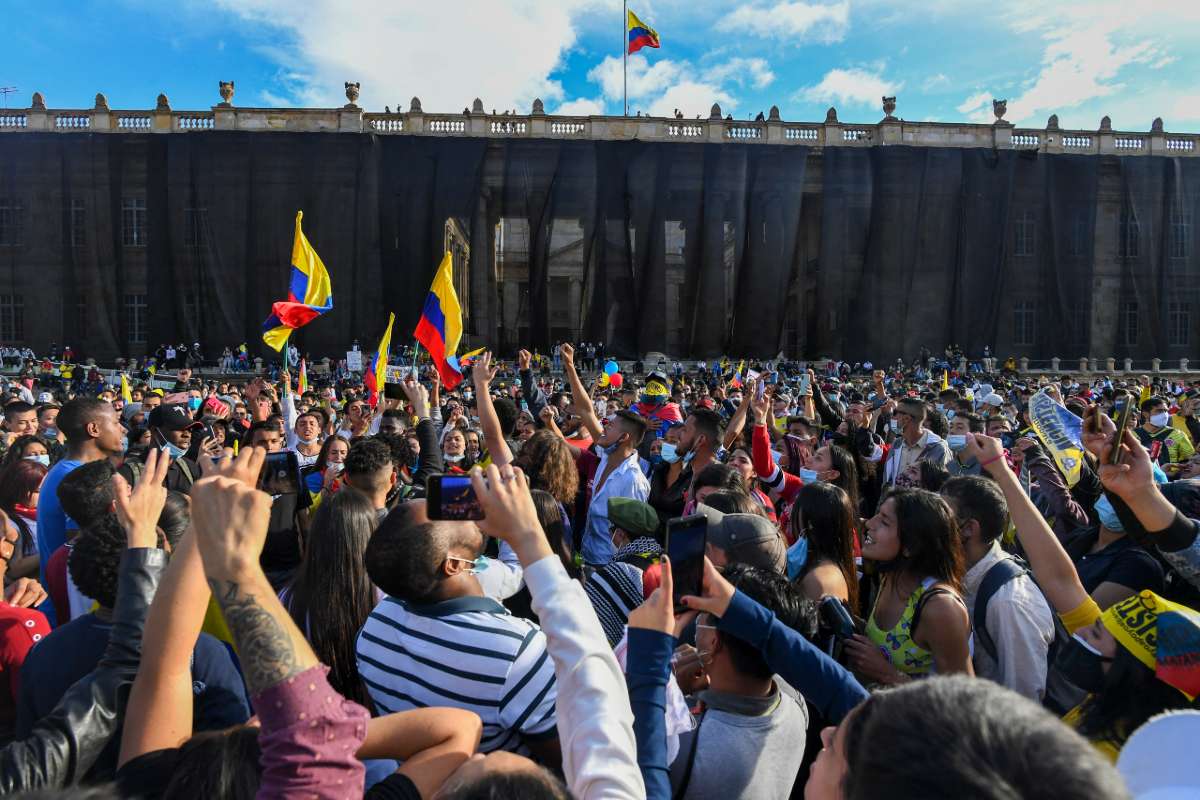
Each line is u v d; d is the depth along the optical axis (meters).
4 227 37.28
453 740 1.83
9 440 7.39
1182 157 39.44
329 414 10.23
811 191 40.09
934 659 2.94
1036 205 38.97
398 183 36.41
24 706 2.39
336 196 36.03
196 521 1.46
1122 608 1.99
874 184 37.78
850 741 1.27
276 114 37.47
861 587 4.28
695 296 37.31
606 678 1.72
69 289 37.06
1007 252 38.34
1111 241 40.53
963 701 1.04
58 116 37.78
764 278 37.25
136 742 1.74
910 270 37.41
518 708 2.20
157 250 36.38
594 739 1.65
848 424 8.30
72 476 3.48
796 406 14.32
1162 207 39.12
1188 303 39.41
